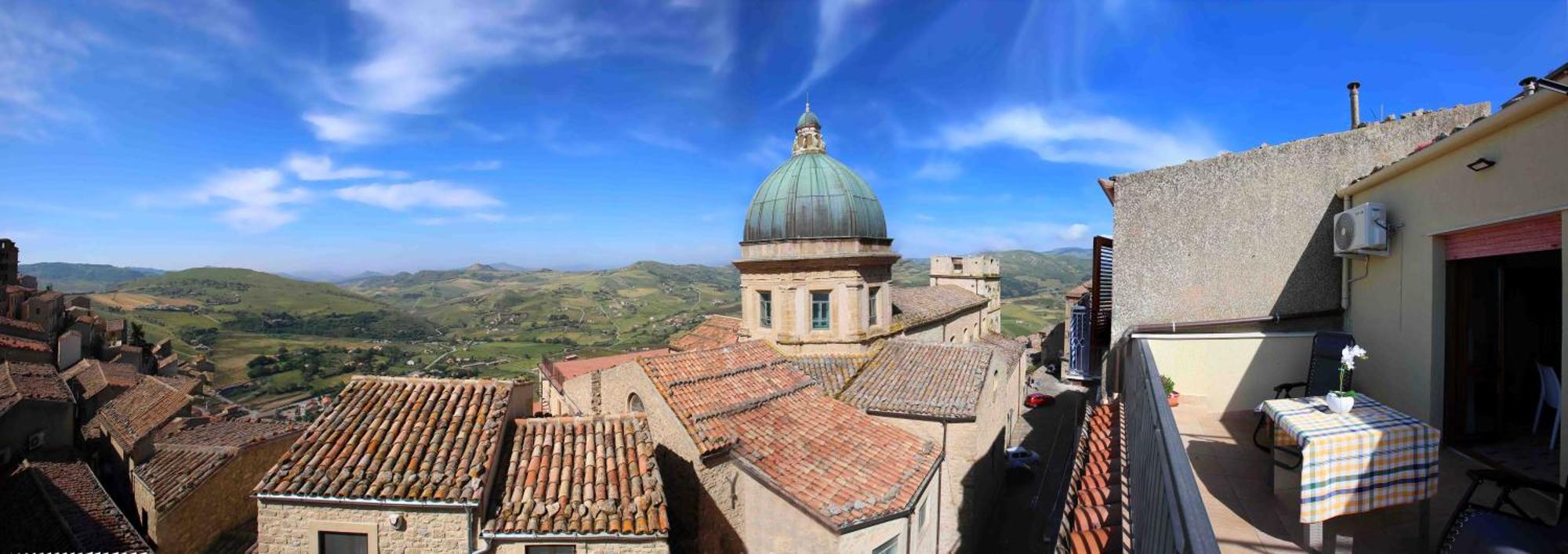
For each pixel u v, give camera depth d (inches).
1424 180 343.9
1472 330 344.2
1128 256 537.0
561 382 1104.8
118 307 4355.3
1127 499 308.8
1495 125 273.3
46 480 823.7
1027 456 1002.1
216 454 895.7
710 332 1096.2
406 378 581.3
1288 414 257.3
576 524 448.5
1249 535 247.9
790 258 807.7
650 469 508.1
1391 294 382.9
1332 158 459.5
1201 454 353.1
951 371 754.2
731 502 550.6
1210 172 505.0
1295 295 474.3
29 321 1683.1
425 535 443.5
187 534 800.3
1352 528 247.3
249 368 3191.4
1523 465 298.8
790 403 654.5
